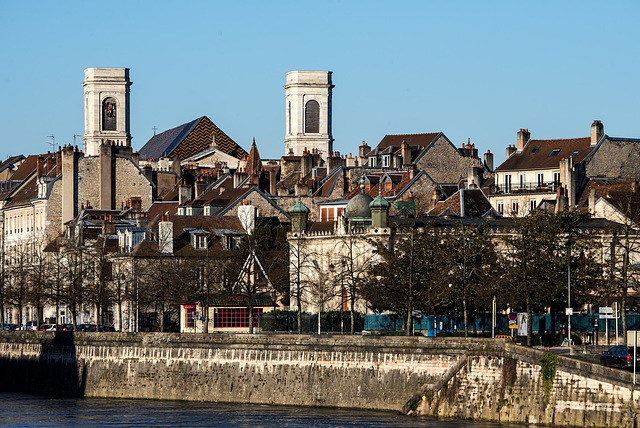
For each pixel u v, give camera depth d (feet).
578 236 579.48
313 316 644.27
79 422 514.27
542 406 461.78
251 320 633.20
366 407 520.42
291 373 544.21
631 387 435.12
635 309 611.06
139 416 526.16
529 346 522.88
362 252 651.66
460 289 571.28
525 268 548.31
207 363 568.41
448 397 493.36
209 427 491.31
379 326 622.13
